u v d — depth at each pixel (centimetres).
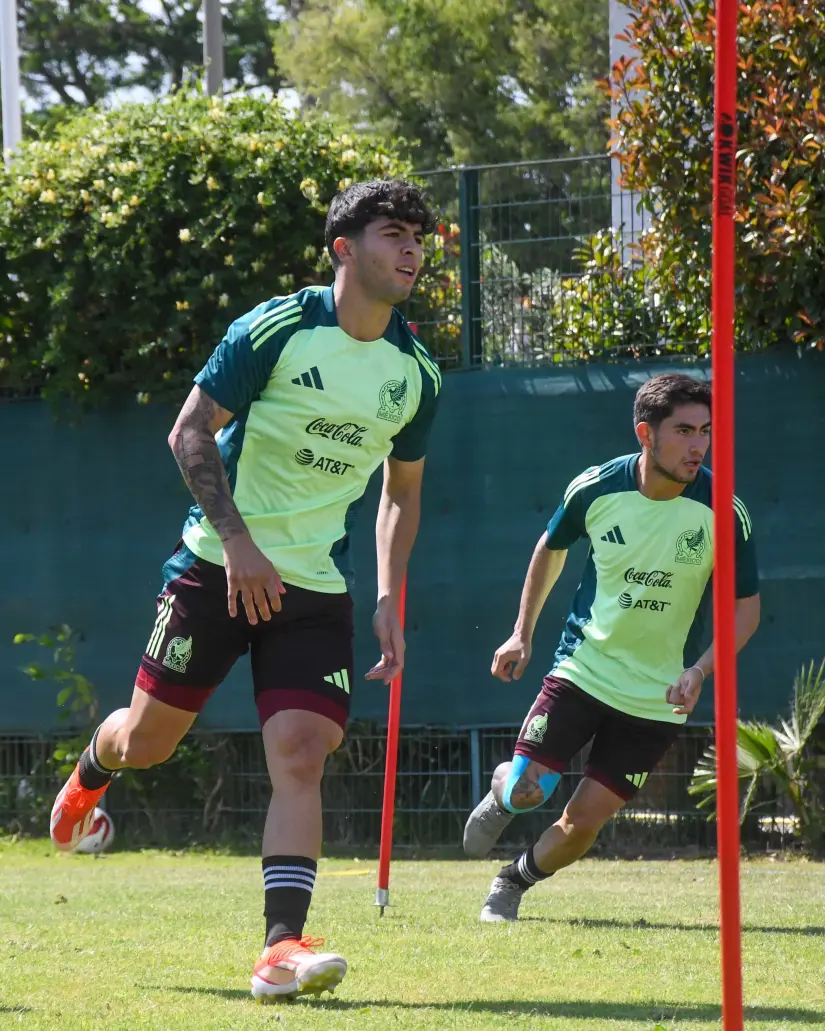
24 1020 1195
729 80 900
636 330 3191
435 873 2761
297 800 1349
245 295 3294
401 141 3631
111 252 3322
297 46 9356
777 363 3009
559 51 8925
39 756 3438
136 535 3378
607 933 1812
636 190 3108
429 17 9019
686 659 2017
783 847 3031
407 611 3225
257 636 1435
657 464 1942
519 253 3269
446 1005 1299
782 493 2995
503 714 3145
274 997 1293
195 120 3406
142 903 2181
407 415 1447
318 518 1423
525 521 3155
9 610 3447
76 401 3394
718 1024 1191
